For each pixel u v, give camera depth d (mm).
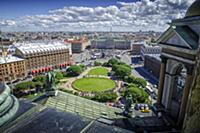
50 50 187750
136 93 101438
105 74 174375
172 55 30297
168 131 28406
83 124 6734
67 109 35562
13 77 151500
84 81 148250
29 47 176750
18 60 154000
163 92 34844
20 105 7633
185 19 28172
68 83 143875
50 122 6680
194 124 12609
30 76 167500
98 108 41281
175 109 32781
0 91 6688
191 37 26172
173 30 28281
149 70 188625
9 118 6262
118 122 32750
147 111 84750
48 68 189375
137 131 28672
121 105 96812
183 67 30016
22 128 6227
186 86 26312
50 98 37844
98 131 6457
